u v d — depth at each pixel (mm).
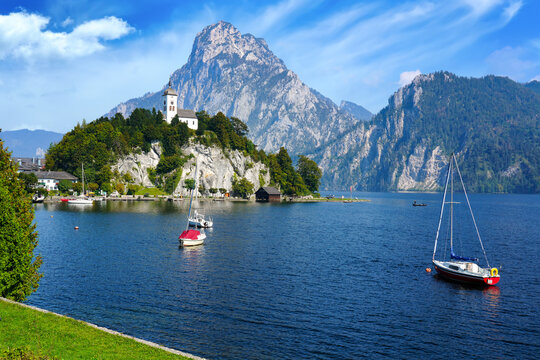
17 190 50125
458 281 73688
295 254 94688
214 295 62219
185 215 166375
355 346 46188
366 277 75375
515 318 56000
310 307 58156
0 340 32719
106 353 32781
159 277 71438
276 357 43031
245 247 101688
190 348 44344
